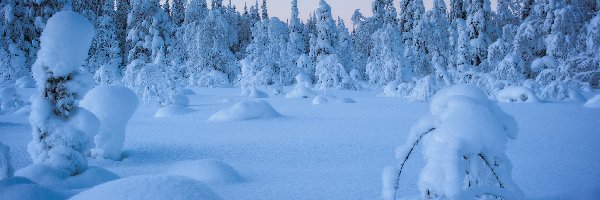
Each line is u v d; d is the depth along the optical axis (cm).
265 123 1207
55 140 580
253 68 3409
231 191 491
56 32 593
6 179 415
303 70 4584
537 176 539
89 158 720
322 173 590
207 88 3753
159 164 691
